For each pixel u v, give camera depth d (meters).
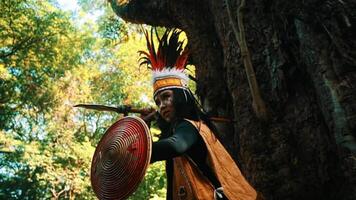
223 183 2.68
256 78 3.85
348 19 3.31
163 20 5.87
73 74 23.92
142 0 5.95
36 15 22.06
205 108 4.72
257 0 3.94
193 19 5.10
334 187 3.40
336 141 3.24
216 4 4.53
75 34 23.84
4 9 21.39
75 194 21.73
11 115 23.20
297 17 3.57
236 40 4.13
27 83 22.92
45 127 23.45
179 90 3.02
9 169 23.66
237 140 4.19
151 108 3.48
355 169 3.11
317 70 3.42
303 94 3.63
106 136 2.74
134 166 2.50
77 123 24.45
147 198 17.45
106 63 25.62
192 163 2.77
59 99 23.20
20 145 21.09
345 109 3.23
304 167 3.50
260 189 3.67
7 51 22.47
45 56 22.70
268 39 3.85
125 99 25.25
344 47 3.30
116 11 6.44
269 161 3.67
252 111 3.87
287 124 3.64
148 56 3.19
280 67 3.73
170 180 3.00
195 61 5.02
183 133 2.71
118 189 2.54
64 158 21.58
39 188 23.38
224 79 4.62
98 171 2.68
